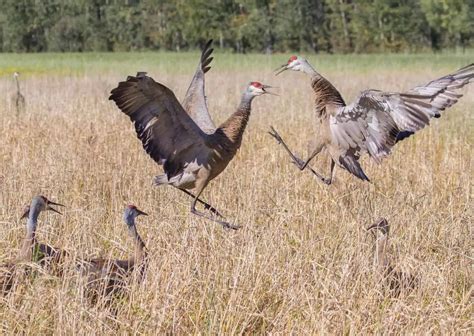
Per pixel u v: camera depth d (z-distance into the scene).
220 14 123.69
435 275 10.52
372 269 10.49
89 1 134.88
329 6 123.12
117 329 9.35
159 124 10.96
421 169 16.45
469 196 14.46
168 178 11.64
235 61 70.38
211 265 10.23
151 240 11.11
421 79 42.25
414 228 12.11
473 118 24.69
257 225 12.29
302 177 15.44
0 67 67.69
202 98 12.26
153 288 9.64
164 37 129.88
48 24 134.75
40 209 10.51
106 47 132.38
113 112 23.88
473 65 10.74
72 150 17.31
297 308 9.62
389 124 11.31
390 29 118.56
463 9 110.88
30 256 10.23
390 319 9.16
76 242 10.77
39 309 9.26
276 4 123.00
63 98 28.38
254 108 27.17
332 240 11.77
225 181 15.04
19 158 16.50
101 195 14.30
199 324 9.45
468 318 9.76
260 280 9.98
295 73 49.44
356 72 52.22
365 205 13.27
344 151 12.10
